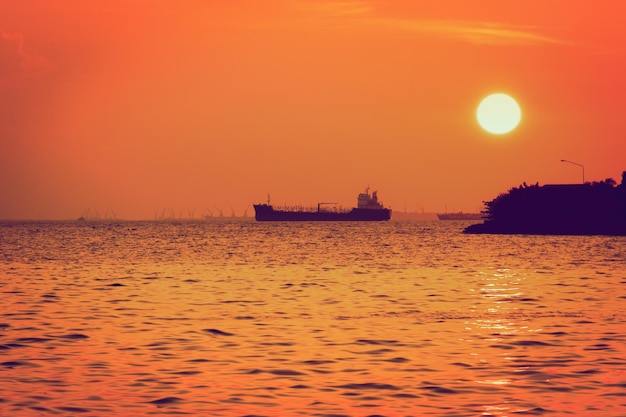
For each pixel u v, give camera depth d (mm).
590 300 68125
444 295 73250
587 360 38656
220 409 29141
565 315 57250
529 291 77375
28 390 32250
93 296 72000
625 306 63094
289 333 48125
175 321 54125
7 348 42531
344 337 46375
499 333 47812
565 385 33031
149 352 41250
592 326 51062
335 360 38750
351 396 31125
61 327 50906
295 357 39625
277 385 33125
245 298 70375
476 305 64125
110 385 33156
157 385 33188
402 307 62781
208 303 66000
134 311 60031
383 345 43281
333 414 28391
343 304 65125
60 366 37375
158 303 66000
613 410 28891
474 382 33625
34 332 48594
